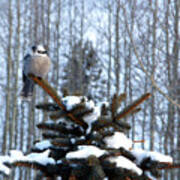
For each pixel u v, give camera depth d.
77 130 3.82
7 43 27.03
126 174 3.38
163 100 16.09
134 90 17.97
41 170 3.50
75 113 3.71
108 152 3.32
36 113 27.75
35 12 27.56
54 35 27.89
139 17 11.88
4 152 22.48
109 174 3.47
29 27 27.86
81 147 3.37
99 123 3.65
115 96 3.76
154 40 12.41
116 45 19.88
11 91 27.81
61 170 3.52
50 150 3.71
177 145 16.33
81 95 4.17
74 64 30.11
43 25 27.39
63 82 29.80
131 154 3.62
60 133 3.84
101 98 32.19
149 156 3.54
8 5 26.22
